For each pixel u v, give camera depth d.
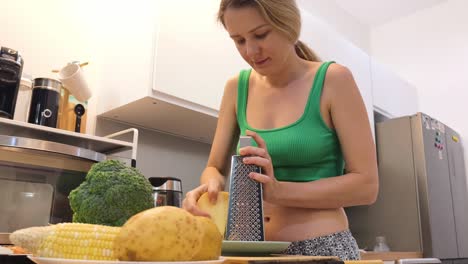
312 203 0.77
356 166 0.82
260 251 0.59
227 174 1.00
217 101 1.74
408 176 2.28
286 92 0.91
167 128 1.90
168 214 0.37
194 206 0.67
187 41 1.67
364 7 3.10
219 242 0.42
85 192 0.53
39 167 1.16
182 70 1.63
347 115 0.84
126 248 0.36
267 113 0.92
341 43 2.42
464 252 2.44
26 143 1.12
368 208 2.39
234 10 0.81
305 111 0.86
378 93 2.65
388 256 1.91
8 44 1.54
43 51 1.63
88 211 0.52
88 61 1.76
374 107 2.62
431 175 2.27
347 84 0.85
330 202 0.78
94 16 1.83
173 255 0.36
